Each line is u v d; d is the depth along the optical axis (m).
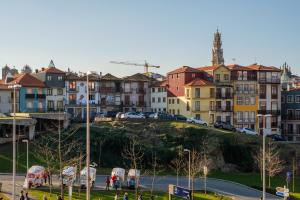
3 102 126.69
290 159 103.19
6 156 87.62
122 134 99.75
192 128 105.81
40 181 68.12
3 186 67.81
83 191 66.81
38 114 101.25
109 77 142.25
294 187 84.94
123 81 143.62
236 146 103.06
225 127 117.31
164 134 103.38
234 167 100.31
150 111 146.50
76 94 136.38
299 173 101.88
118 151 96.62
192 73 136.75
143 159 94.75
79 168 73.44
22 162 85.12
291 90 140.75
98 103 139.38
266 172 96.06
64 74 135.00
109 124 109.06
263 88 134.62
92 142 96.12
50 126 102.38
